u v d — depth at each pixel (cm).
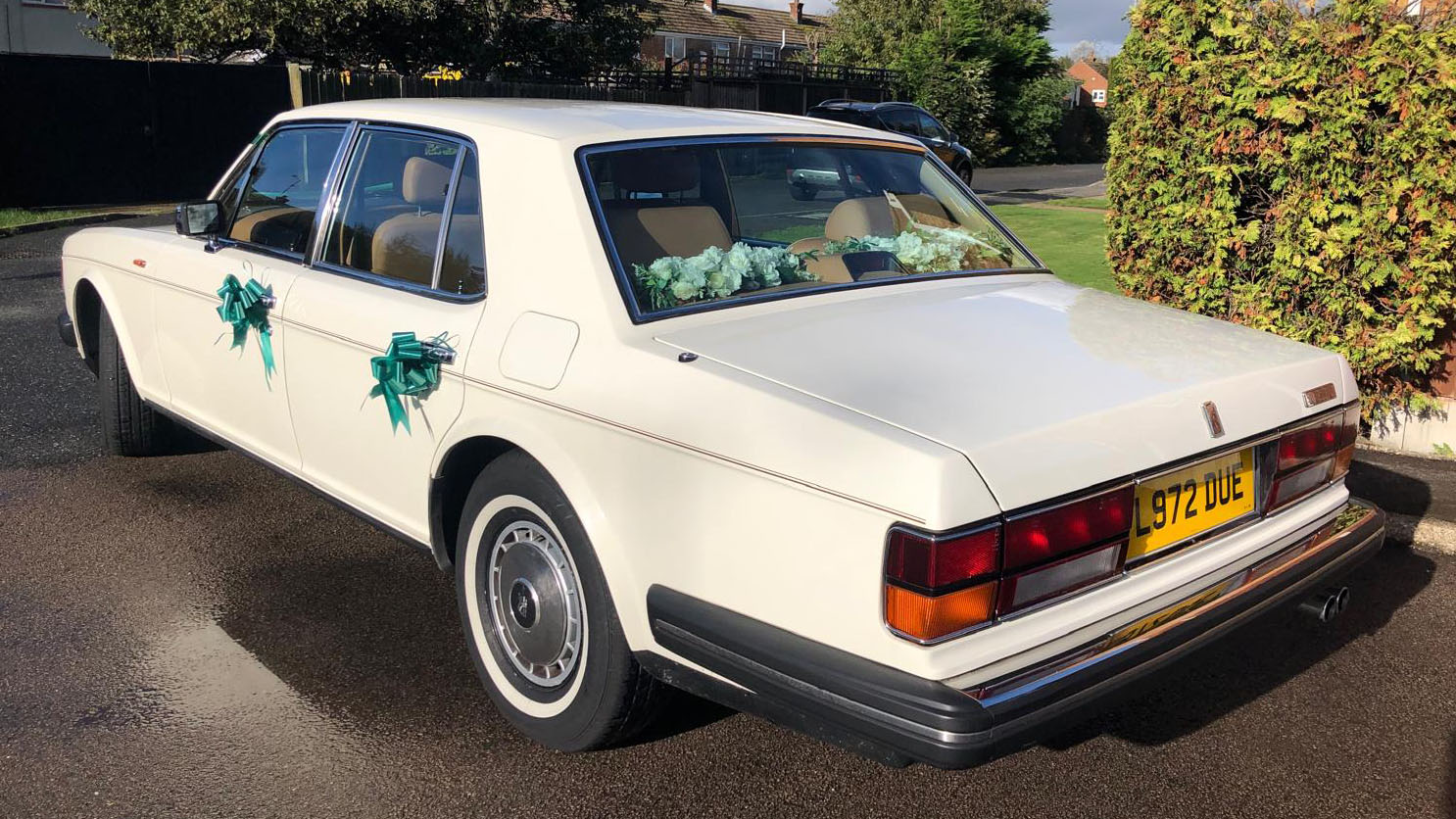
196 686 337
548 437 282
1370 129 535
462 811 279
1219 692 350
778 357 265
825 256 335
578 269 290
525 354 290
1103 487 242
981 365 264
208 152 1825
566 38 2525
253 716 321
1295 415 291
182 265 443
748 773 299
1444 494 512
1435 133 516
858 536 226
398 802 283
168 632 371
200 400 448
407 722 320
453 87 2038
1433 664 368
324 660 355
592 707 286
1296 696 347
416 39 2406
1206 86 576
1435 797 294
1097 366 272
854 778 298
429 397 319
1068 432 238
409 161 350
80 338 551
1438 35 512
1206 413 265
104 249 507
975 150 3588
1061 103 4000
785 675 236
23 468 526
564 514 282
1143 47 613
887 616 224
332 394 361
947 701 217
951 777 300
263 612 388
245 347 406
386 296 342
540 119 332
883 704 221
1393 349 555
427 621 384
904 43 3884
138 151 1759
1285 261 573
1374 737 323
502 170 316
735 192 340
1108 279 995
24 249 1265
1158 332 309
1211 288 606
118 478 517
